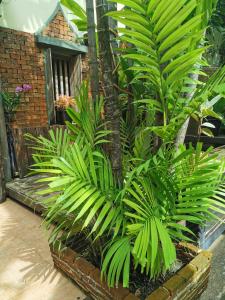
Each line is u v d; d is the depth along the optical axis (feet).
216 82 2.91
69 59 12.48
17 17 9.86
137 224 2.89
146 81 3.99
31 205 7.24
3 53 9.59
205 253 4.11
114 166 3.67
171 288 3.32
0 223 6.84
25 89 9.56
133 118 4.54
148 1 2.52
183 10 2.38
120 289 3.37
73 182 3.14
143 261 2.60
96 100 3.78
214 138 10.27
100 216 3.05
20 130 8.77
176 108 3.49
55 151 4.41
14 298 4.14
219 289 4.34
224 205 3.52
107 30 3.33
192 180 3.49
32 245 5.72
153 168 3.28
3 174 8.32
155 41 2.70
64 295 4.15
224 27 10.57
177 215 3.43
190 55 2.74
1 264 5.04
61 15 11.39
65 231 4.70
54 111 11.54
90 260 4.16
